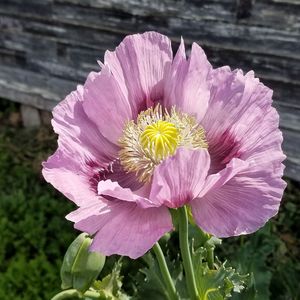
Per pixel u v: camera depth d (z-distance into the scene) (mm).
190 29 318
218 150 140
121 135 145
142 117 145
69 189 126
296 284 261
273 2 292
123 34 344
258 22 299
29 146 392
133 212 128
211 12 309
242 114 138
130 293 275
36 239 320
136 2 330
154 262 174
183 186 122
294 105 311
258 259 223
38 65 390
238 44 309
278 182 125
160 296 173
